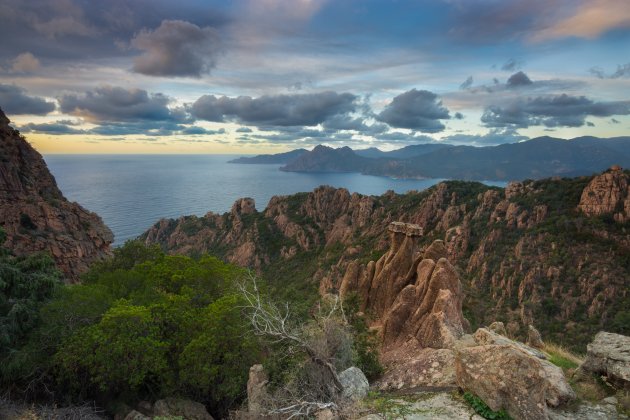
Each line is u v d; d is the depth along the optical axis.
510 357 12.23
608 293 74.06
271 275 143.62
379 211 140.25
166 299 29.34
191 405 25.56
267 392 17.70
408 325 22.34
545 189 105.75
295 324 21.83
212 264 36.75
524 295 80.94
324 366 15.98
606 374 13.52
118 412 25.83
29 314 26.86
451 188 128.12
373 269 30.88
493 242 97.81
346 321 21.39
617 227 86.31
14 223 53.03
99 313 27.75
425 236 115.94
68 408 23.03
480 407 12.31
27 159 62.97
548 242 89.38
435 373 15.78
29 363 24.47
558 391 12.67
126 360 24.80
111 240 66.62
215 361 25.92
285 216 167.50
